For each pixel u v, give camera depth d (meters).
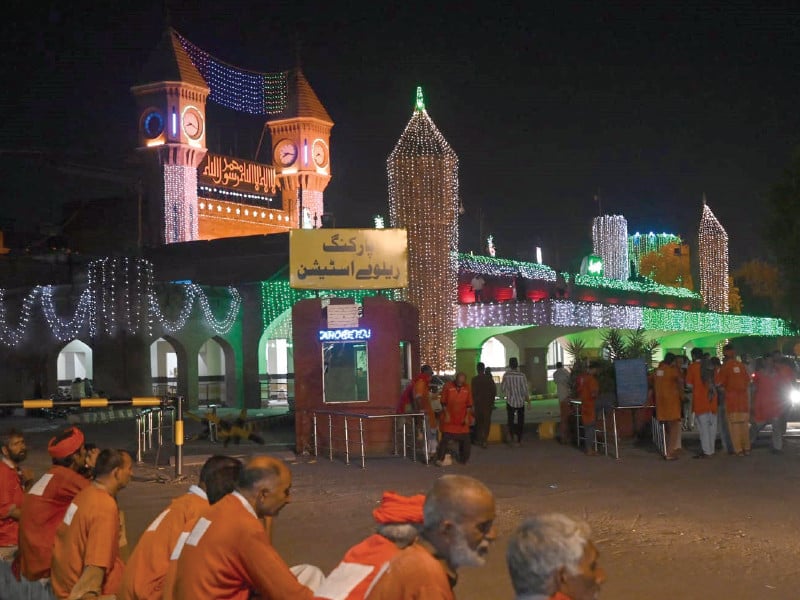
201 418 20.64
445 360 31.94
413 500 3.56
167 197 61.22
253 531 4.22
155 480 14.09
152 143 61.78
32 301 33.81
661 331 43.34
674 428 15.69
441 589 3.06
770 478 12.93
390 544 3.54
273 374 38.16
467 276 36.97
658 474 13.66
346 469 15.23
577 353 22.08
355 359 17.98
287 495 4.45
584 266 50.25
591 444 16.33
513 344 38.12
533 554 2.67
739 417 15.55
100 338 32.97
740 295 74.56
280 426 26.19
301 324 18.00
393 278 18.42
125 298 32.56
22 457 7.81
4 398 33.47
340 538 9.49
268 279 36.41
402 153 31.78
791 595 7.02
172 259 40.22
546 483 13.02
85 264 41.03
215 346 37.59
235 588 4.21
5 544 7.41
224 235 66.81
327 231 18.30
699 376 15.55
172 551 5.14
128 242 61.78
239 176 69.06
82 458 6.63
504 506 11.23
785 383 15.71
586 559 2.67
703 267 55.44
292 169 72.38
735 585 7.34
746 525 9.68
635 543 8.94
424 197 31.80
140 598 5.12
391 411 17.83
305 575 5.02
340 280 18.23
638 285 50.06
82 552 5.58
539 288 41.06
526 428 21.48
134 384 32.06
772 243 31.84
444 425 15.43
